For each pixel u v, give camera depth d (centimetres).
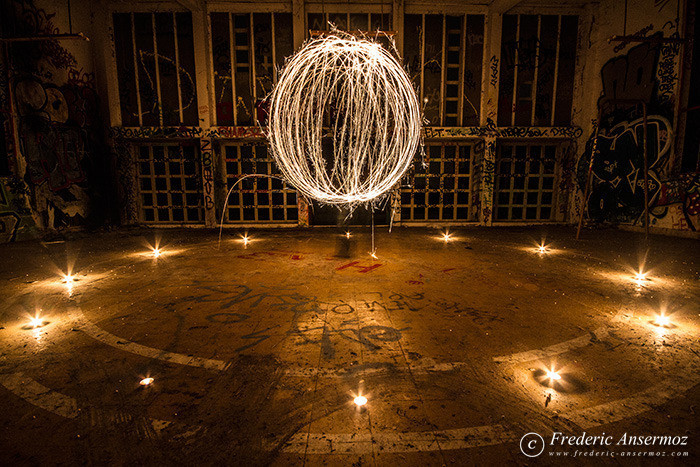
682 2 699
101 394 201
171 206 951
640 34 784
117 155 914
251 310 329
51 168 776
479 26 877
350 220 955
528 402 194
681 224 732
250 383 212
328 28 871
